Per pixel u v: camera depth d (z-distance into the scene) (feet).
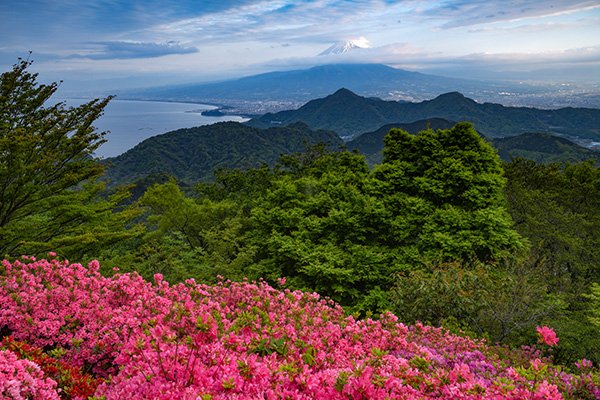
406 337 24.44
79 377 16.63
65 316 21.54
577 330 42.98
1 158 38.34
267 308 22.95
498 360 23.80
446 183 63.57
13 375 12.36
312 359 15.17
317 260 51.26
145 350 13.23
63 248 44.01
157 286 26.58
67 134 45.96
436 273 41.60
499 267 50.16
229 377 11.80
